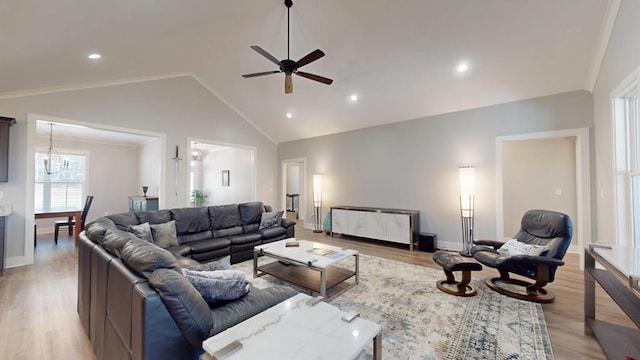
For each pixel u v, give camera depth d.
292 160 7.36
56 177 6.82
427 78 4.04
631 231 2.72
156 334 1.23
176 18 2.88
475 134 4.52
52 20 2.32
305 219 7.16
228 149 8.48
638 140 2.64
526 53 3.26
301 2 2.93
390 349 1.93
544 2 2.61
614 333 1.94
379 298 2.78
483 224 4.43
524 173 5.10
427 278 3.36
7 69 3.00
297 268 3.39
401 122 5.39
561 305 2.61
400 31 3.25
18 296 2.80
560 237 2.78
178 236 3.82
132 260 1.46
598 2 2.55
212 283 1.62
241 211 4.73
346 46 3.68
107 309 1.64
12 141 3.66
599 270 2.12
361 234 5.50
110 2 2.30
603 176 3.25
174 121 5.29
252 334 1.28
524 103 4.08
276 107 5.99
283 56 4.09
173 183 5.27
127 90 4.67
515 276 3.44
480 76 3.80
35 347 1.95
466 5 2.76
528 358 1.83
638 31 2.22
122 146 7.88
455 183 4.73
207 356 1.17
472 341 2.03
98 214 7.41
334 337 1.26
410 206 5.27
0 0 1.94
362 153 6.00
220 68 4.88
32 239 3.84
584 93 3.63
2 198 3.60
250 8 3.00
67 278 3.31
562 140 4.77
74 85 4.08
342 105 5.30
